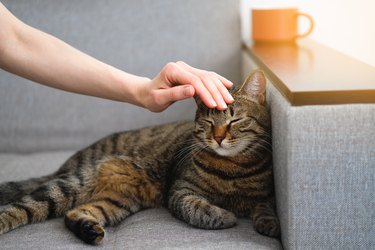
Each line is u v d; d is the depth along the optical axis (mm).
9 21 1294
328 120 1030
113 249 1144
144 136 1652
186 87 1162
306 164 1045
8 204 1429
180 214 1279
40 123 1868
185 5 1857
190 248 1102
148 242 1148
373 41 2090
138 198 1511
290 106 1056
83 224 1190
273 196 1382
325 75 1205
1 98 1845
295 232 1071
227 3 1860
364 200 1055
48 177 1531
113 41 1859
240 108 1344
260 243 1141
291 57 1539
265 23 1877
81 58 1314
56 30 1851
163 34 1859
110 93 1315
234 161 1356
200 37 1863
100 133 1888
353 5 2076
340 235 1070
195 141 1425
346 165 1043
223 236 1177
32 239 1198
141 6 1858
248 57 1780
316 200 1058
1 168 1683
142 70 1866
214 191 1377
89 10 1858
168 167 1554
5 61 1293
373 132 1029
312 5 2105
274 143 1228
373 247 1075
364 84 1085
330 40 2127
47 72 1297
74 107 1870
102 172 1508
